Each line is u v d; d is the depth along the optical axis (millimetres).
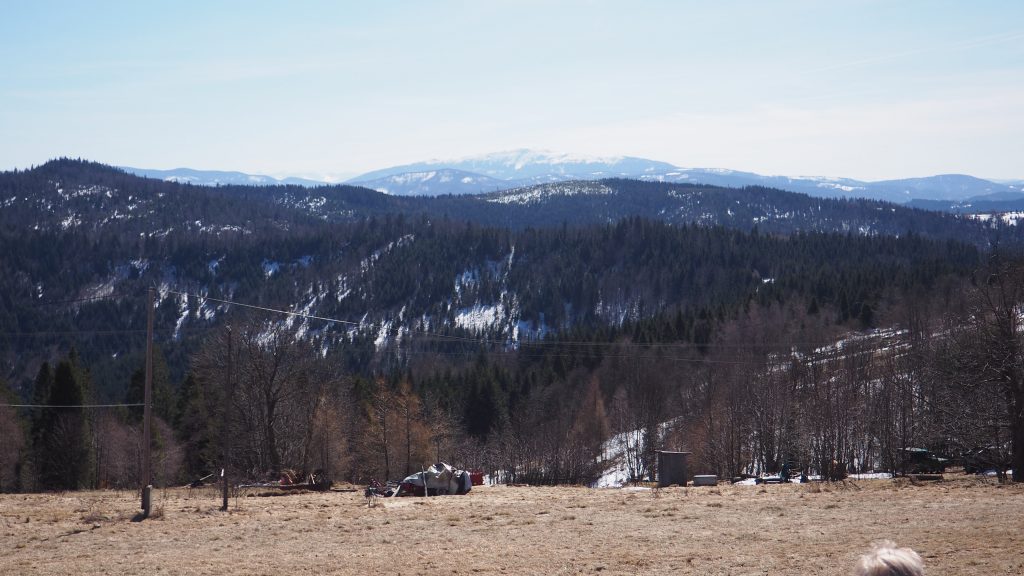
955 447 46188
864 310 115750
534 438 82875
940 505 28109
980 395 41125
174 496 42188
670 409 90625
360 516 30688
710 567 19109
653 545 22594
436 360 153500
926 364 58625
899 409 60406
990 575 16594
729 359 84688
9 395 73062
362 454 72188
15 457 69750
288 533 26688
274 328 62406
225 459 33562
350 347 170000
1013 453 38500
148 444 31328
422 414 79438
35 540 25766
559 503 34344
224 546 24422
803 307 110250
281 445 62156
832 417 57375
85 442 67062
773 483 48156
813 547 21031
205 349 62125
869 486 38812
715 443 69875
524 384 110500
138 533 26922
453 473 42781
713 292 188875
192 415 72562
